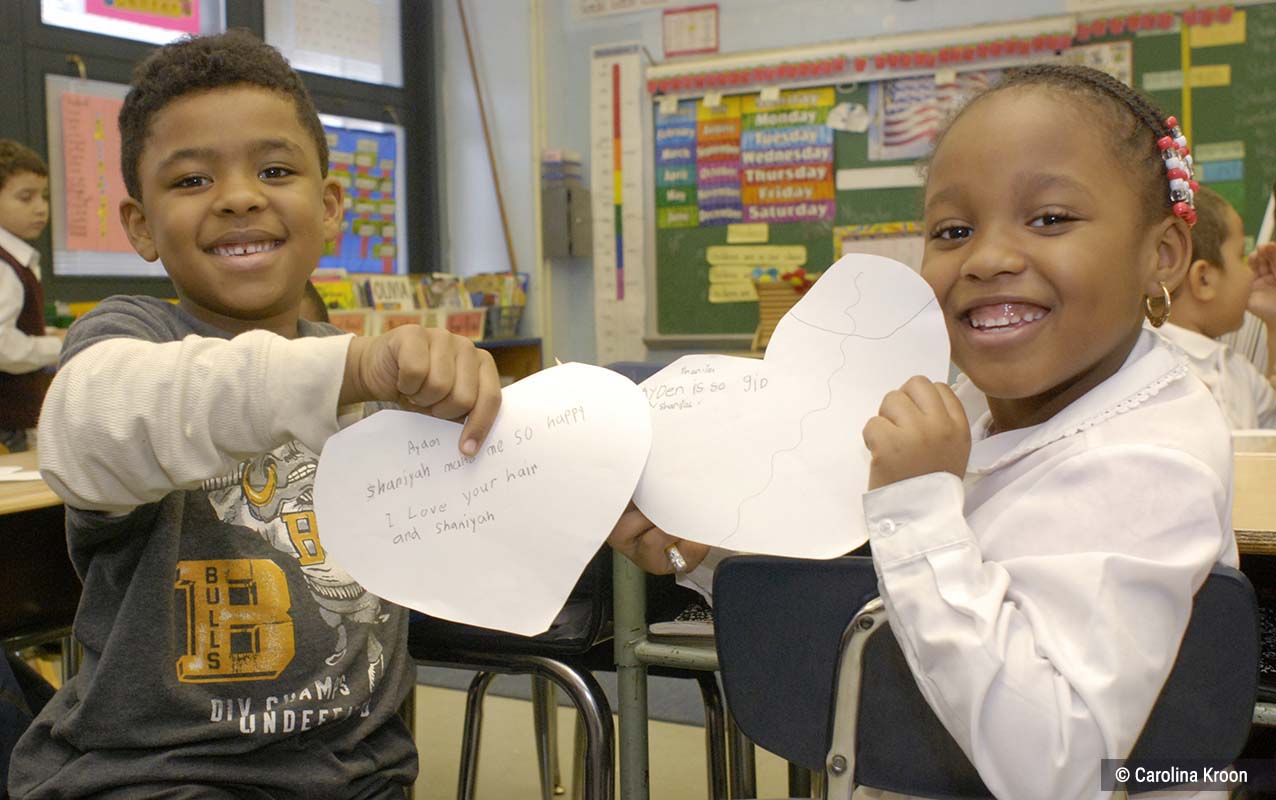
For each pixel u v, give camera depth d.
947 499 0.68
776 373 0.74
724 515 0.72
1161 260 0.81
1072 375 0.78
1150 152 0.79
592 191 4.80
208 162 0.95
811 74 4.36
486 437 0.70
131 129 1.00
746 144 4.50
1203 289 1.89
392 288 4.02
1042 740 0.62
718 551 0.95
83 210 3.58
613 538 0.81
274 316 1.03
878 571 0.68
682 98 4.59
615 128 4.73
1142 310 0.81
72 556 0.93
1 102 3.37
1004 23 4.07
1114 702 0.62
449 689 2.68
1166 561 0.65
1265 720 0.96
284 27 4.22
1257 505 1.08
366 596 0.97
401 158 4.76
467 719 1.41
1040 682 0.63
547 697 1.71
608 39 4.72
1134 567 0.65
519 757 2.23
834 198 4.38
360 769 0.94
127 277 3.70
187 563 0.91
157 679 0.87
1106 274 0.74
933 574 0.67
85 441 0.74
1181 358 0.81
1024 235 0.74
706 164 4.58
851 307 0.74
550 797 1.71
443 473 0.70
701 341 4.64
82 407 0.74
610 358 4.84
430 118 4.82
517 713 2.50
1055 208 0.73
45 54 3.47
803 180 4.42
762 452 0.73
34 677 1.26
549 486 0.69
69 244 3.54
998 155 0.74
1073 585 0.65
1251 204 3.88
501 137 4.77
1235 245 1.91
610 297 4.82
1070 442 0.76
